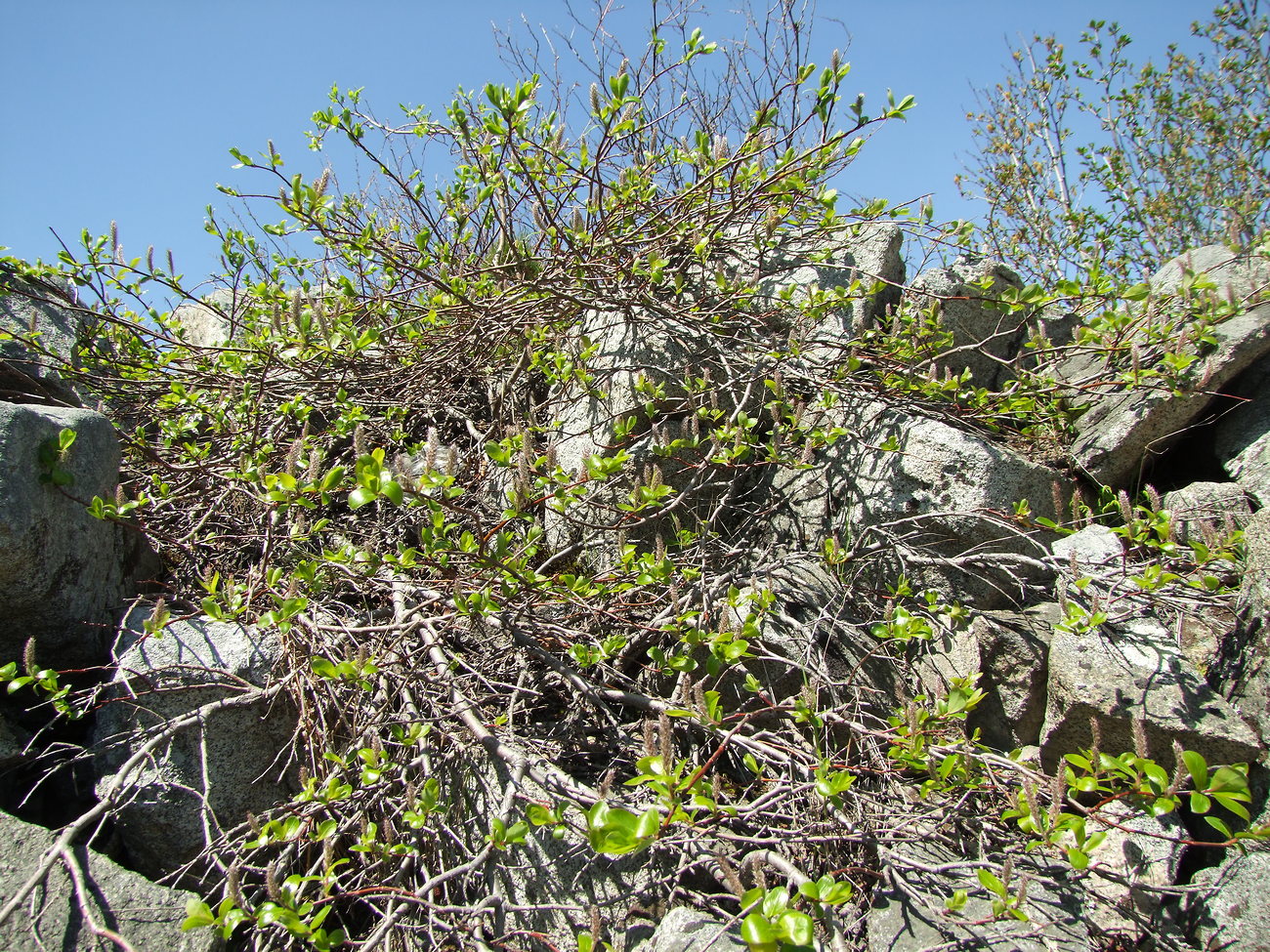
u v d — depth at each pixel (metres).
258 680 2.82
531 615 3.06
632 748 2.92
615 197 4.05
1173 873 2.35
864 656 3.22
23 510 2.51
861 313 4.32
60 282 4.44
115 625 2.97
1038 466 3.56
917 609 3.33
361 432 2.20
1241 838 1.93
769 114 3.80
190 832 2.58
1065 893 2.36
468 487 4.13
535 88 3.41
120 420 4.41
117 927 2.09
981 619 3.08
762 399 3.91
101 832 2.62
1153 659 2.69
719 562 3.70
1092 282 4.03
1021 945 2.17
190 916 1.87
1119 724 2.64
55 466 2.65
